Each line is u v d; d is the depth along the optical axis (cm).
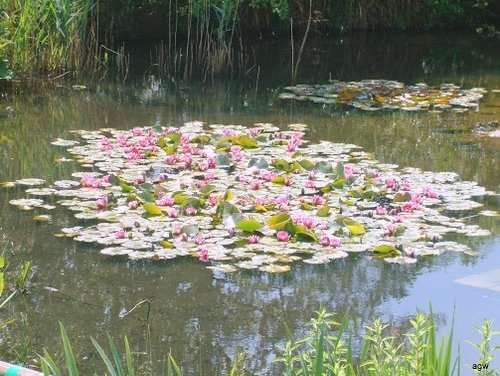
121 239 616
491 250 623
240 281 571
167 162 779
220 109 1050
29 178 752
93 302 538
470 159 851
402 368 309
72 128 937
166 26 1496
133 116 1001
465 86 1220
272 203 674
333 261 605
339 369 294
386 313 526
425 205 696
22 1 1176
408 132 953
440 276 581
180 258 602
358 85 1195
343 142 902
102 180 727
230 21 1546
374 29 1706
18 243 618
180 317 521
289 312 529
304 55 1441
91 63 1259
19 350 479
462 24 1758
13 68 1136
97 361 468
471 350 480
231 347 486
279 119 1003
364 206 686
